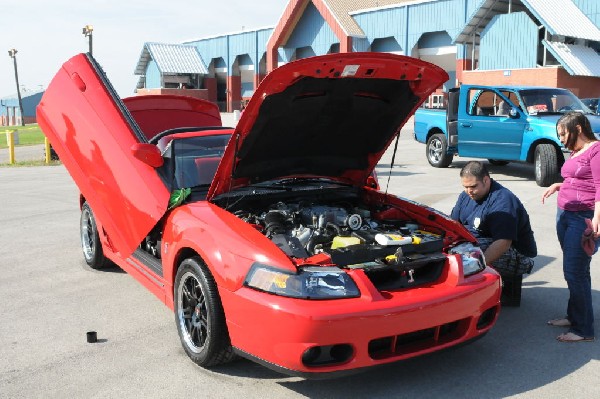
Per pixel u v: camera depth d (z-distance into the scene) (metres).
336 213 4.33
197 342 3.95
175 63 54.19
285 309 3.19
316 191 4.77
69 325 4.66
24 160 20.47
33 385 3.66
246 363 3.96
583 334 4.23
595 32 26.81
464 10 34.44
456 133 13.16
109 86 4.79
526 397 3.46
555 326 4.53
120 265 5.45
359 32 40.03
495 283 3.79
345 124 4.50
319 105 4.16
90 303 5.18
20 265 6.45
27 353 4.14
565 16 26.91
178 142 4.84
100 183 4.90
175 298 4.10
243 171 4.52
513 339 4.30
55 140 5.40
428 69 4.03
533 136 11.35
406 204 4.66
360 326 3.21
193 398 3.47
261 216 4.34
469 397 3.47
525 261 4.78
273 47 43.81
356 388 3.60
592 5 28.44
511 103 11.99
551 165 10.85
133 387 3.62
